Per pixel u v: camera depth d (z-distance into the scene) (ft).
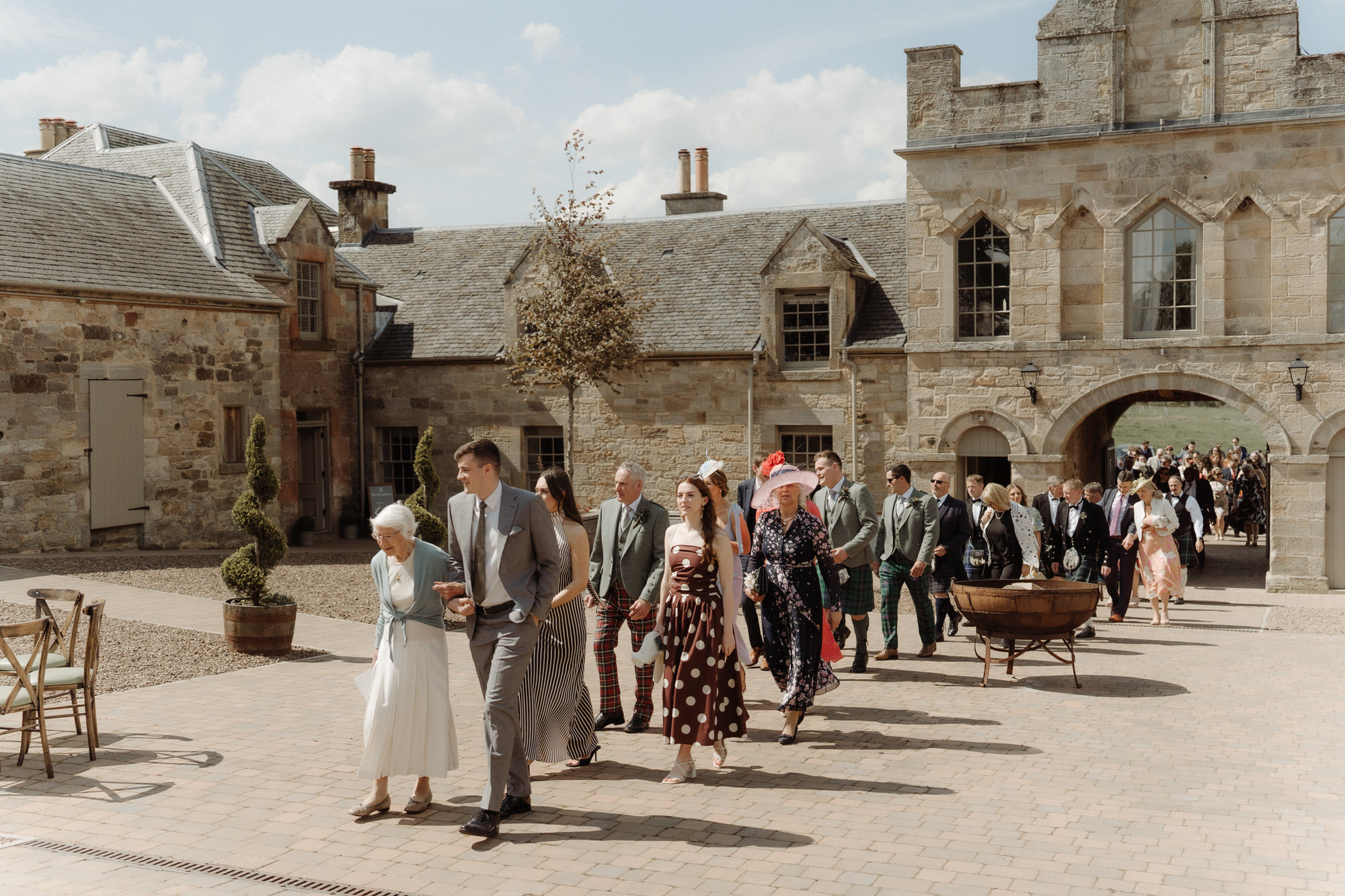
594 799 22.20
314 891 17.52
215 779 23.49
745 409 77.56
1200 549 69.00
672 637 23.77
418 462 47.91
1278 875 18.06
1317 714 29.63
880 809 21.48
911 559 37.78
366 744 20.76
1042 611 32.81
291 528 79.30
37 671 24.71
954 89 65.41
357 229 101.35
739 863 18.58
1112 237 62.85
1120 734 27.43
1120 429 162.91
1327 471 59.16
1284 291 59.77
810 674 26.55
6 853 19.12
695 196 101.91
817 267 75.87
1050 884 17.67
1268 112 59.52
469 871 18.29
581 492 81.87
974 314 66.33
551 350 75.15
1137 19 62.08
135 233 69.72
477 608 21.01
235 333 71.67
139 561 57.00
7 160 66.54
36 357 59.82
